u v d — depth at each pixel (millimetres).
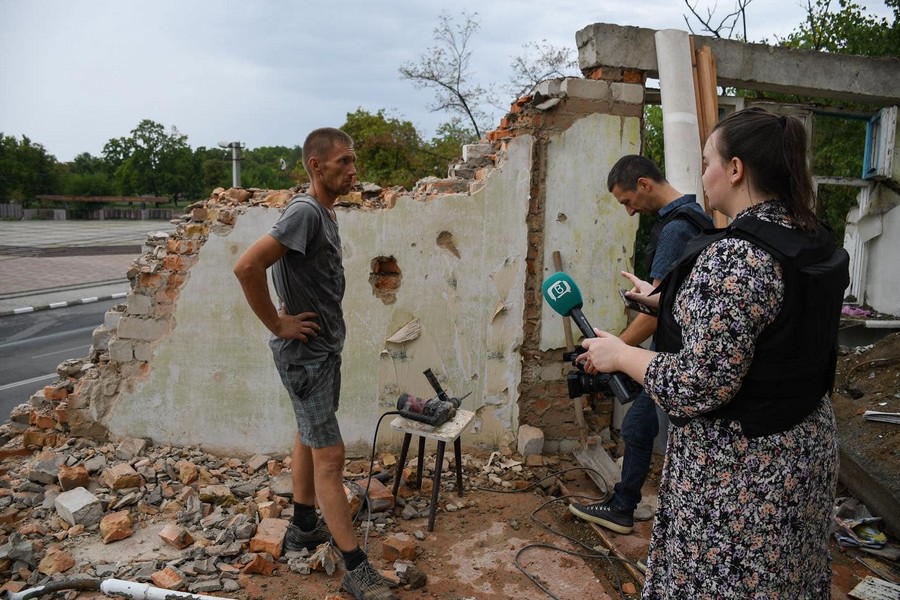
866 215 6152
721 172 1828
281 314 2908
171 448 4352
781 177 1748
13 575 3053
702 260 1725
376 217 4289
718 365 1619
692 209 3162
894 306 5992
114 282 18266
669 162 4594
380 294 4371
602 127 4449
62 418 4355
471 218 4375
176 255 4250
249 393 4336
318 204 2898
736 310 1609
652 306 2426
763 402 1689
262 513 3555
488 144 4758
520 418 4613
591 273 4559
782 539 1711
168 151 69625
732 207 1848
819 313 1675
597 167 4480
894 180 5957
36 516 3621
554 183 4434
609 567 3375
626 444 3590
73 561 3162
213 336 4293
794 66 5148
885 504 3666
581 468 4316
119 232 38250
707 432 1756
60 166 71125
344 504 2922
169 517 3621
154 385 4332
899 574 3340
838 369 5305
